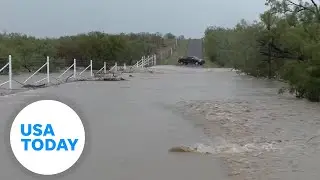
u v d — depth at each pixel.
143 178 8.02
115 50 65.19
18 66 45.44
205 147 10.54
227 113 16.70
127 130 12.77
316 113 16.94
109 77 38.91
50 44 59.59
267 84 33.59
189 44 118.44
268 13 32.34
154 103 19.83
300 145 10.93
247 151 10.27
